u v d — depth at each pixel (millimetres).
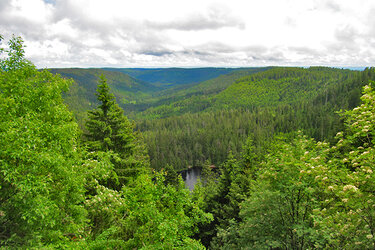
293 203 8633
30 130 5902
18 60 7461
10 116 6133
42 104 7301
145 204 7633
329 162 6977
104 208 9297
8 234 5914
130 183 13664
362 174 5793
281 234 8531
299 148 9289
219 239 17250
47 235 6328
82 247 6344
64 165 7293
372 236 5551
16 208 5867
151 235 7309
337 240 6555
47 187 6133
